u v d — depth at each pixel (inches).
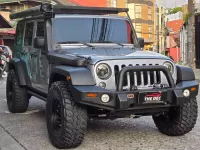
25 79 295.6
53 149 210.4
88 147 211.9
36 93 280.4
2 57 633.6
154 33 2736.2
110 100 191.9
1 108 341.7
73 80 192.5
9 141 230.8
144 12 2564.0
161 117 235.9
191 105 218.2
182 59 1422.2
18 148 215.8
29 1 1296.8
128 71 197.3
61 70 206.2
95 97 189.6
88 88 190.9
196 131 246.8
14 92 304.0
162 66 203.9
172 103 202.8
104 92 190.5
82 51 225.6
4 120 288.8
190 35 1068.5
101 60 197.6
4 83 573.0
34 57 270.7
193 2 995.3
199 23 988.6
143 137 233.6
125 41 257.9
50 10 245.6
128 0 2456.9
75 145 205.0
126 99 191.0
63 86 206.1
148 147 211.9
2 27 1107.3
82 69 198.1
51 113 215.0
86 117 200.2
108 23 258.1
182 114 218.8
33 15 282.4
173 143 219.1
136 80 199.6
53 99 211.9
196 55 1005.2
